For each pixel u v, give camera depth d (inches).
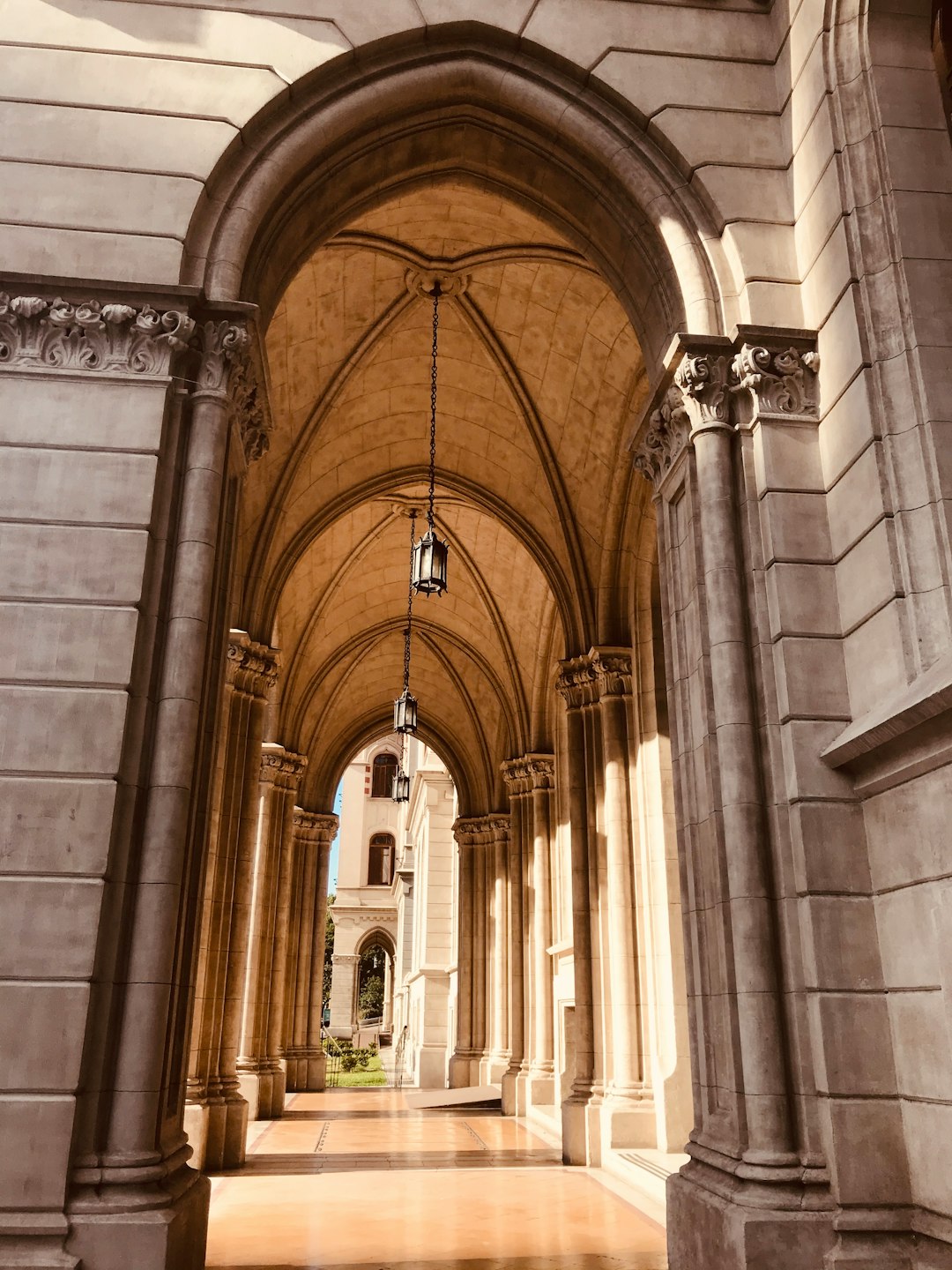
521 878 698.8
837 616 236.2
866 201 243.9
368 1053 1380.4
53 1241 177.8
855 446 231.9
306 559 652.1
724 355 257.3
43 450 224.8
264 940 637.9
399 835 1514.5
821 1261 190.4
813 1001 210.1
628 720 462.9
